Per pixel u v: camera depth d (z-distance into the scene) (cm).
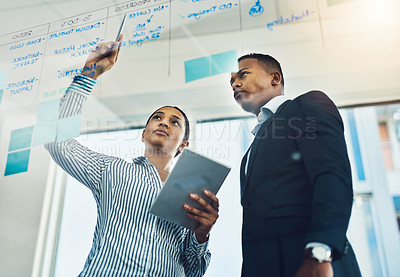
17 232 133
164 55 128
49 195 138
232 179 113
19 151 139
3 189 140
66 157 97
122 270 82
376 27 114
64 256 131
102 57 119
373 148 115
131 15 136
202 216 84
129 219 88
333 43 114
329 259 63
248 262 80
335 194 68
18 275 127
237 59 116
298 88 109
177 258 89
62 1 146
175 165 80
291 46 115
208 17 126
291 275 72
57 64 136
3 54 145
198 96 120
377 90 109
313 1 120
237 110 116
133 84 130
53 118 128
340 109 115
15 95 139
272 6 121
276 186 81
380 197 108
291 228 75
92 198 138
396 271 95
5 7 151
